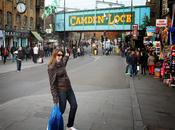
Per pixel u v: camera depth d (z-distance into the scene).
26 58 37.94
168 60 17.12
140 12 51.28
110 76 20.86
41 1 54.03
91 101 11.12
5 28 39.75
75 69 25.97
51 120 6.36
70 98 6.93
